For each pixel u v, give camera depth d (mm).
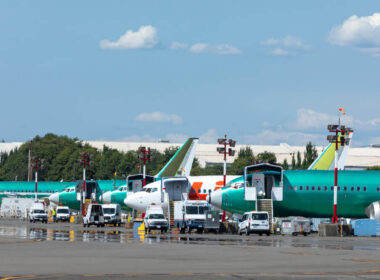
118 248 108125
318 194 176750
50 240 131500
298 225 161625
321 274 69875
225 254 95688
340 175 179875
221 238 143500
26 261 84125
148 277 66812
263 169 178375
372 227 160375
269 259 87375
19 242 124438
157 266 77875
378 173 181250
